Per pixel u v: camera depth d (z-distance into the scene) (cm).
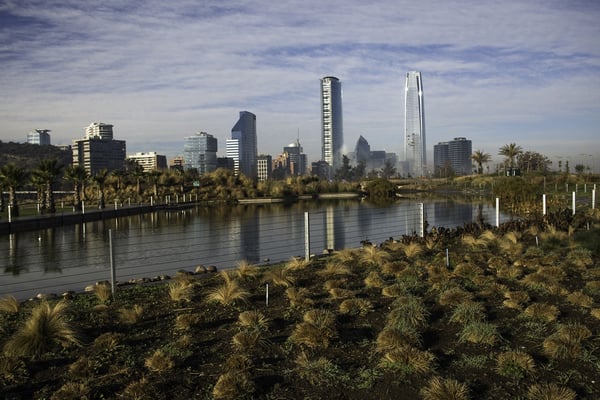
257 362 586
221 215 5028
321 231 2995
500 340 642
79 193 5559
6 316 811
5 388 532
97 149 16400
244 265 1131
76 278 1758
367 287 940
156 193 7506
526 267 1097
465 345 631
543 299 834
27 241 3011
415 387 517
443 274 994
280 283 969
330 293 894
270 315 770
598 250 1272
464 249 1412
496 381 527
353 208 5231
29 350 617
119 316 768
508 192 3509
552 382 523
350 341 651
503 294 863
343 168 17875
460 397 479
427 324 707
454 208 4269
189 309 810
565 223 1730
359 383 528
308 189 8781
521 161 10444
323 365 564
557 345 591
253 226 3669
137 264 2048
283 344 641
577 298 802
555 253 1248
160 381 537
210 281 1044
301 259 1330
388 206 5316
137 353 621
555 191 4719
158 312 804
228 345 642
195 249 2472
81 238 3153
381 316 758
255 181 9394
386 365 561
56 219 4031
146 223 4244
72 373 559
